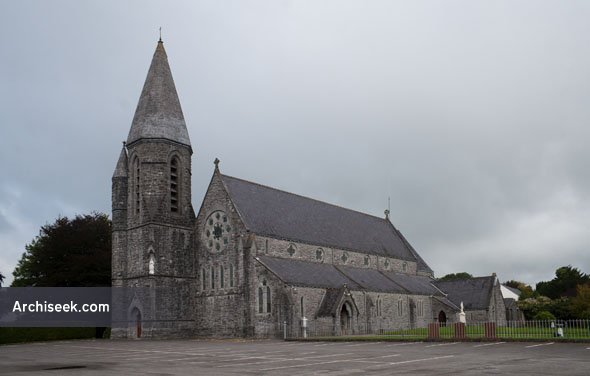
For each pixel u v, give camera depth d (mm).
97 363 31312
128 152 71125
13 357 37656
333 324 60625
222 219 66938
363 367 25766
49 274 77812
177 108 72312
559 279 143875
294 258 68750
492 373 22438
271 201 72625
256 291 61625
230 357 33500
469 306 85750
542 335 44531
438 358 29594
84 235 79312
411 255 94250
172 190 69562
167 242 67250
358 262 80062
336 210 86375
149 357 34938
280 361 29906
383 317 72188
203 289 67625
